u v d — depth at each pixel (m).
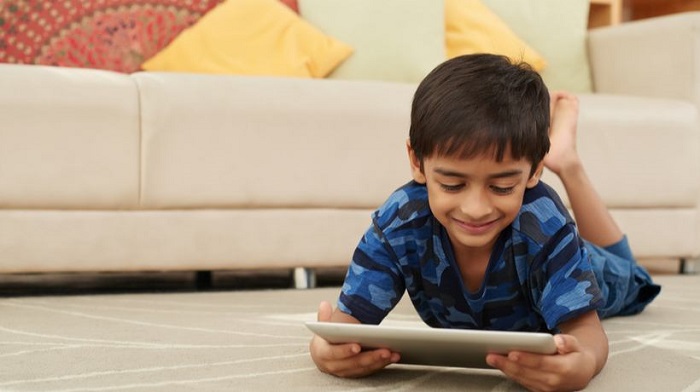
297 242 2.25
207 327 1.61
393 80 2.74
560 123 1.79
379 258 1.25
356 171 2.28
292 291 2.20
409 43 2.76
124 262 2.12
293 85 2.26
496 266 1.22
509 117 1.05
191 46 2.57
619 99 2.64
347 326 1.07
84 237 2.09
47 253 2.07
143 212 2.13
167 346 1.42
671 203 2.65
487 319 1.29
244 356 1.34
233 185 2.19
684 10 3.68
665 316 1.78
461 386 1.15
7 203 2.04
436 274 1.25
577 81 3.12
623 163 2.58
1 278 2.51
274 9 2.68
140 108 2.13
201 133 2.16
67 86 2.07
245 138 2.19
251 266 2.22
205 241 2.18
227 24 2.61
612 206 2.59
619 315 1.78
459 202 1.07
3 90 2.03
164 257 2.15
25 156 2.04
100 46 2.58
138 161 2.12
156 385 1.14
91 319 1.70
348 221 2.29
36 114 2.04
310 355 1.34
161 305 1.92
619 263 1.66
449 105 1.06
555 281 1.20
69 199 2.08
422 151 1.09
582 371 1.08
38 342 1.45
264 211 2.22
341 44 2.68
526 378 1.07
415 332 1.03
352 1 2.78
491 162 1.04
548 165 1.75
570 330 1.21
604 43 3.08
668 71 2.79
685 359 1.34
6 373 1.21
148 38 2.63
